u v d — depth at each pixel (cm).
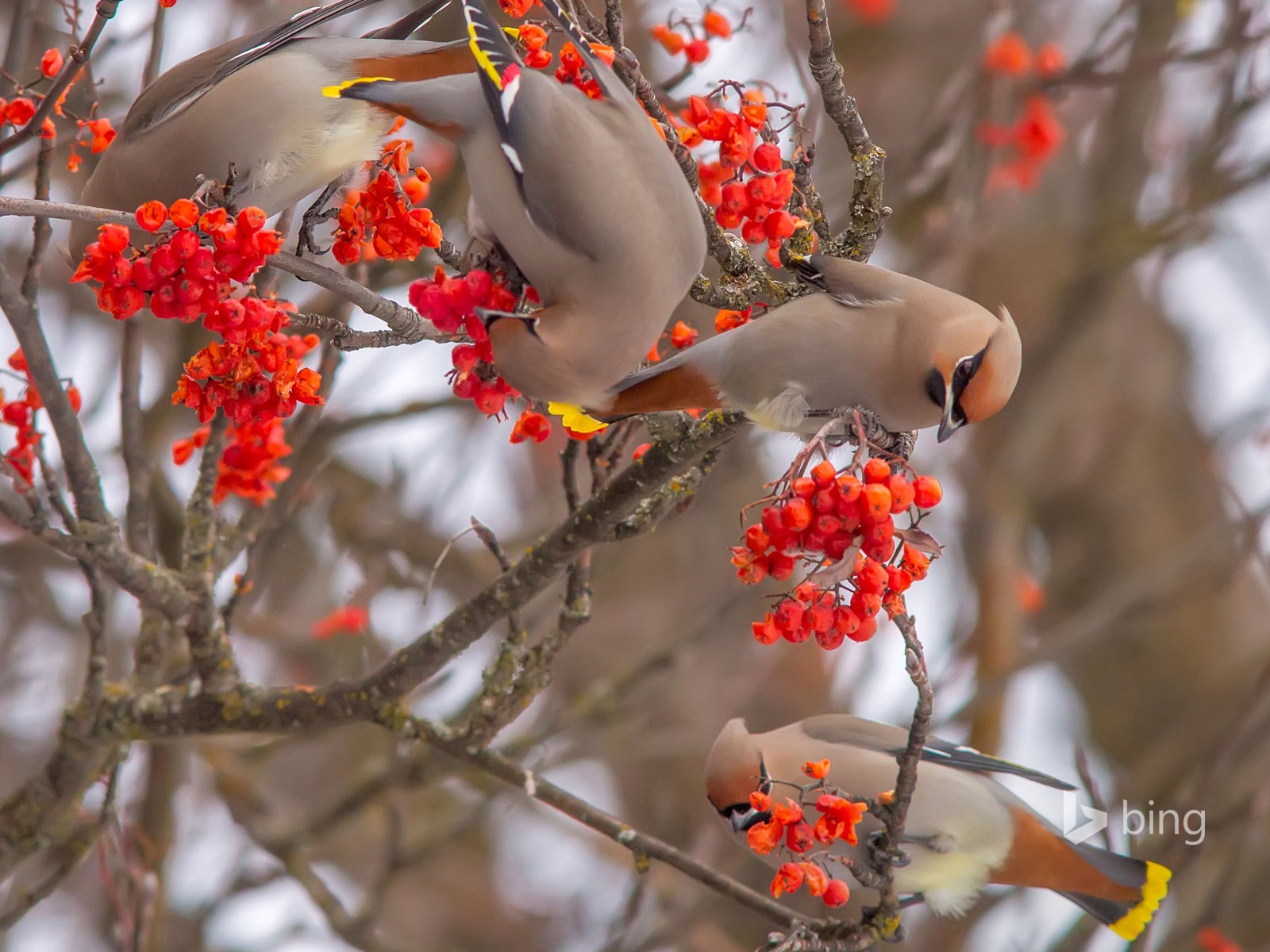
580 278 579
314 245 723
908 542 615
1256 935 1429
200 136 749
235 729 854
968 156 1209
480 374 646
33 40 1027
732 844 1420
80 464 775
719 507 1708
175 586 824
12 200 606
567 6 674
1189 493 1769
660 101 836
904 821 755
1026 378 1521
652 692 1387
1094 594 1738
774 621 636
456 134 621
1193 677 1692
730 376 664
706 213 694
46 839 888
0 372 791
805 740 974
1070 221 1598
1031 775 994
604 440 799
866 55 1545
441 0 798
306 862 1123
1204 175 1354
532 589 799
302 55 758
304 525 1373
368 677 837
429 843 1131
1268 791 1118
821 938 805
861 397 670
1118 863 996
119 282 627
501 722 843
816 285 692
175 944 1201
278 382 671
